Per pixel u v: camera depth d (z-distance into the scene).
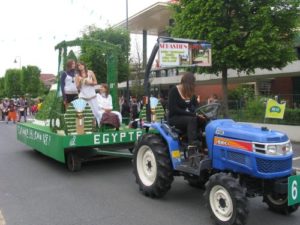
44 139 9.52
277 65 15.96
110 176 8.41
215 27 14.93
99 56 18.64
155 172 6.48
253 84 27.81
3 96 74.88
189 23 15.37
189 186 7.37
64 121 8.77
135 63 28.73
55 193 7.09
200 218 5.62
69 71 9.60
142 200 6.56
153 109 9.51
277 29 14.84
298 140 14.92
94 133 8.62
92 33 22.86
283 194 5.38
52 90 12.35
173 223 5.42
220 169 5.43
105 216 5.77
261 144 4.88
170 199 6.57
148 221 5.52
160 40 6.62
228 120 5.81
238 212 4.88
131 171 8.88
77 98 9.22
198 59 6.92
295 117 15.59
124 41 23.38
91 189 7.34
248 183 5.36
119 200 6.58
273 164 4.89
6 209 6.17
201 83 29.34
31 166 9.60
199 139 6.03
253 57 14.88
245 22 15.15
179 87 6.35
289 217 5.64
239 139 5.12
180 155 6.21
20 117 25.70
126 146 9.38
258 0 15.20
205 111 6.14
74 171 8.88
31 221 5.61
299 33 17.28
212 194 5.27
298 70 20.38
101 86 10.07
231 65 15.32
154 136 6.67
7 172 8.94
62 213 5.95
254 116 17.58
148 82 7.13
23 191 7.26
